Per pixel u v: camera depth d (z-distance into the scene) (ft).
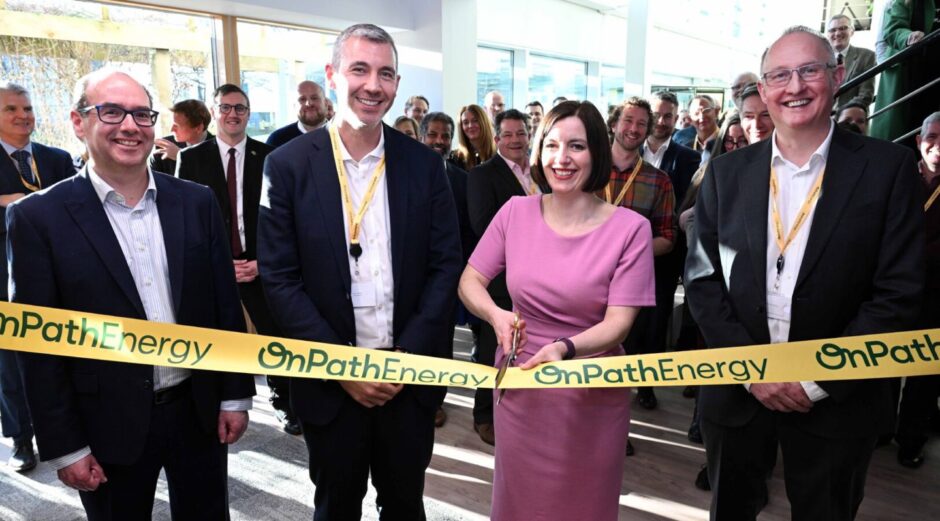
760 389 4.94
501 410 5.19
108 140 4.41
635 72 24.64
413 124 14.48
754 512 5.62
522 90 28.81
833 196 4.77
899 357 4.51
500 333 4.86
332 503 5.48
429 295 5.48
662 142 11.85
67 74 14.29
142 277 4.78
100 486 4.80
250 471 8.57
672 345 12.73
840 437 4.87
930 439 9.76
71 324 4.42
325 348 4.93
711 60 40.65
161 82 16.29
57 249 4.45
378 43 4.89
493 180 9.23
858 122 10.74
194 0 15.34
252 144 9.77
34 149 9.85
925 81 11.41
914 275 4.57
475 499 8.01
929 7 11.62
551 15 29.22
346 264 5.16
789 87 4.72
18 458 8.52
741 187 5.24
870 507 7.88
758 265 5.04
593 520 4.98
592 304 4.93
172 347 4.66
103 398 4.62
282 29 19.10
